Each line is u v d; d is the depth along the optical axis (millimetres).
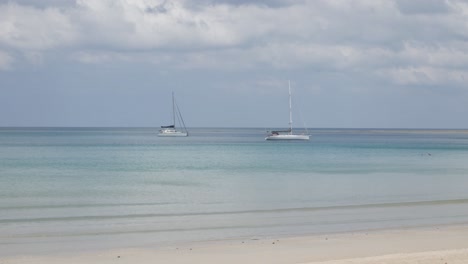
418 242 22109
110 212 30672
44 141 158125
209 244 21891
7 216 29141
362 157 86750
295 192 40469
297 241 22375
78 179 49344
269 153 98062
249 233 24578
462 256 18328
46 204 33688
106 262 18656
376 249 20672
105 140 173000
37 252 20484
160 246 21562
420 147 131750
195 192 40188
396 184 46219
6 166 64000
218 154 94188
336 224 27016
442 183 47281
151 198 36781
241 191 40906
